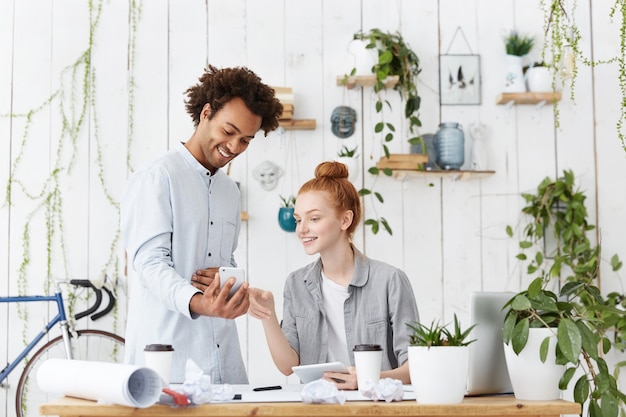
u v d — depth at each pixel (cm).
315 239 227
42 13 404
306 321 236
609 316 369
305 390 162
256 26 407
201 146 229
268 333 226
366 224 395
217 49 406
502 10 413
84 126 401
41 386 174
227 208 240
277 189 400
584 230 400
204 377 161
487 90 411
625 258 406
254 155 401
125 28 405
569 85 410
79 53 403
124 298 397
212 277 223
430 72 410
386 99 407
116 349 394
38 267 395
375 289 230
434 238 404
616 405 199
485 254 404
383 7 411
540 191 402
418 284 402
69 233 397
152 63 405
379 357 187
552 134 411
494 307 187
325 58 407
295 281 241
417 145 404
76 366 167
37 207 397
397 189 404
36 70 402
